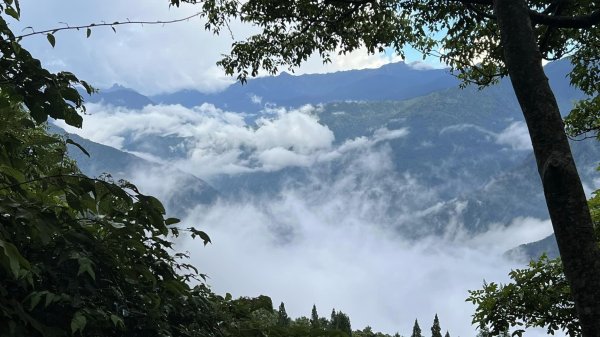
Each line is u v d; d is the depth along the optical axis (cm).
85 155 332
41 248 304
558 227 361
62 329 290
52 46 312
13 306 264
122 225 333
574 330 841
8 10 311
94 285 308
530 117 382
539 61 389
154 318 320
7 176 298
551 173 362
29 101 313
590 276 348
